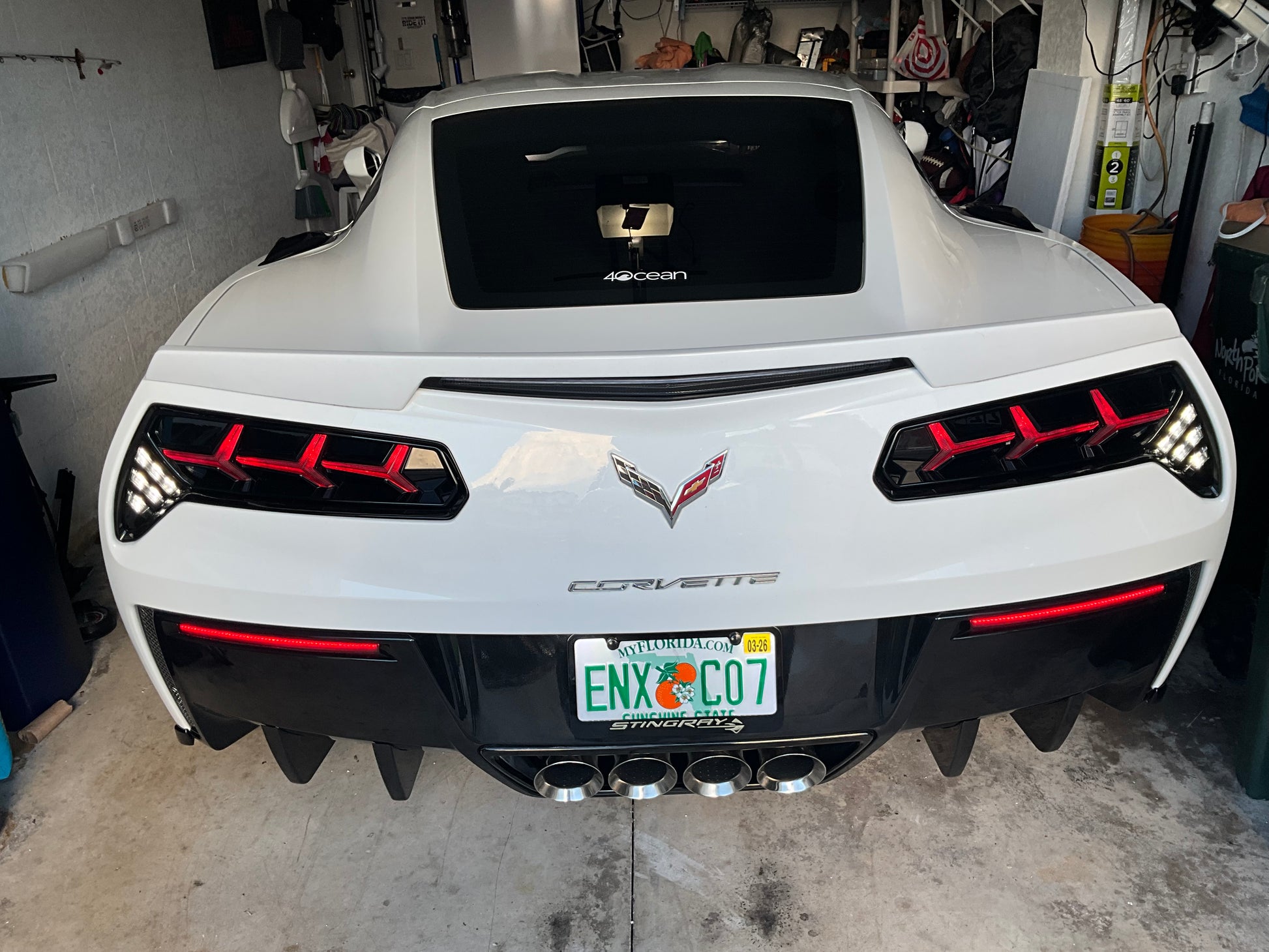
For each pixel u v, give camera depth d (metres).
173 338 1.65
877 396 1.35
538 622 1.40
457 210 1.84
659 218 1.80
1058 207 4.00
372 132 6.08
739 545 1.35
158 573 1.47
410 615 1.41
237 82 4.99
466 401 1.35
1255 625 1.81
